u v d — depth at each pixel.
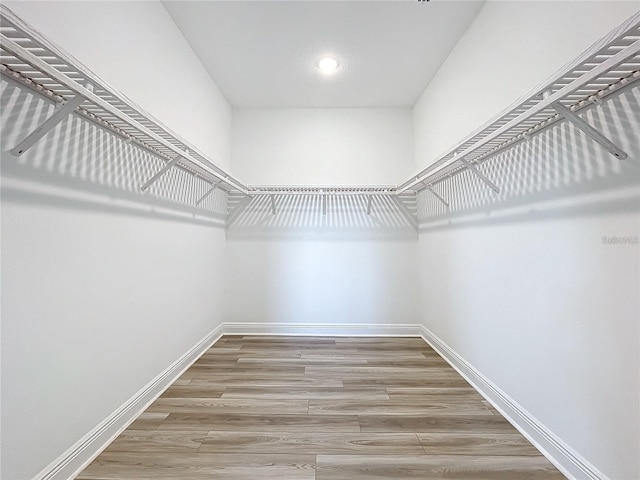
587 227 1.09
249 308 3.06
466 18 1.93
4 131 0.90
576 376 1.14
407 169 3.14
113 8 1.38
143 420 1.52
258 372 2.12
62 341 1.11
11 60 0.85
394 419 1.55
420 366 2.24
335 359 2.38
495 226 1.69
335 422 1.52
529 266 1.40
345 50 2.25
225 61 2.39
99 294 1.30
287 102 3.05
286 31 2.05
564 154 1.20
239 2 1.80
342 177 3.13
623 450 0.96
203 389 1.86
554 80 0.93
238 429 1.46
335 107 3.16
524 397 1.44
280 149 3.15
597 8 1.04
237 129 3.15
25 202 0.97
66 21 1.11
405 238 3.10
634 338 0.93
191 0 1.79
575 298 1.14
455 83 2.19
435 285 2.61
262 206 3.11
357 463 1.23
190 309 2.25
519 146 1.48
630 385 0.94
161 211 1.82
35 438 1.00
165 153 1.75
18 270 0.95
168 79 1.90
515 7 1.51
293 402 1.71
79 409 1.18
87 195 1.23
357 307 3.06
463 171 2.08
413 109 3.13
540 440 1.32
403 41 2.15
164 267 1.86
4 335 0.91
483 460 1.25
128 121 1.08
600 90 1.01
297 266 3.08
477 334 1.89
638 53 0.69
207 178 2.41
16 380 0.94
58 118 0.89
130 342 1.52
